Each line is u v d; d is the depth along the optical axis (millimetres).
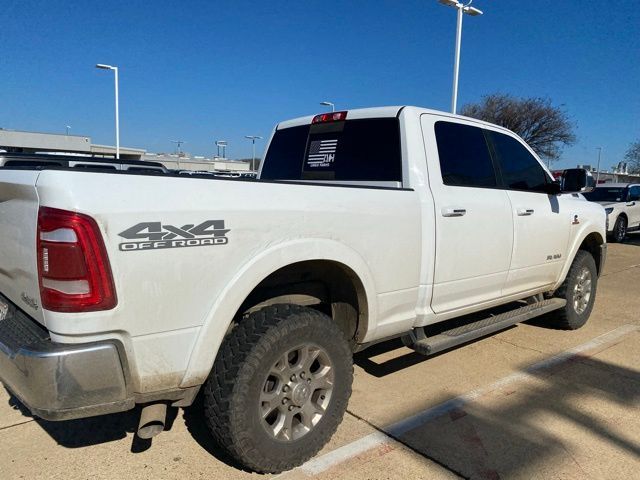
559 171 4949
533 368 4512
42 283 2174
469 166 4141
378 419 3518
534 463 3004
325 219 2924
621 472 2934
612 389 4082
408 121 3803
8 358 2283
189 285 2383
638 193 16922
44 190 2127
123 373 2279
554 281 5184
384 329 3428
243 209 2555
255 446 2646
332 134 4312
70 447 3111
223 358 2629
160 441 3193
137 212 2217
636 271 9875
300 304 3262
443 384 4125
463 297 4055
